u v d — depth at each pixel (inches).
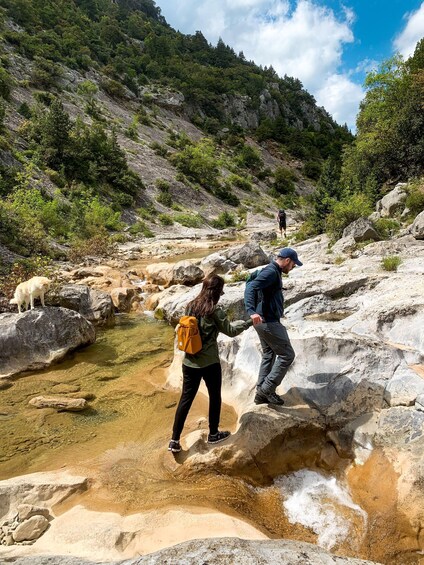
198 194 1942.7
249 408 162.2
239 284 386.9
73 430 176.6
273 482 139.3
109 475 139.6
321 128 5438.0
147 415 187.9
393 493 124.6
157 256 785.6
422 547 110.3
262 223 1777.8
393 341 203.2
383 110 1146.0
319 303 284.8
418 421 139.7
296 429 149.0
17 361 246.4
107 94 3024.1
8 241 603.5
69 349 270.5
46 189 1061.8
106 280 469.1
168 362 259.0
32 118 1550.2
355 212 632.4
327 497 131.1
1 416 191.0
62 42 3122.5
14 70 2203.5
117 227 1095.6
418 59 1138.7
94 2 4766.2
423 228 495.5
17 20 2965.1
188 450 149.7
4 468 148.6
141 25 5098.4
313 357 178.1
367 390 159.9
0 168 928.3
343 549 112.3
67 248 773.3
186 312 146.9
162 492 129.2
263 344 166.2
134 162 1884.8
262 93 5211.6
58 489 128.7
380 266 377.7
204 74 4790.8
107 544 103.5
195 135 3444.9
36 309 275.6
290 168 3887.8
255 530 110.1
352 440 147.9
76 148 1413.6
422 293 248.4
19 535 108.6
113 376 238.7
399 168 1002.1
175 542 103.4
